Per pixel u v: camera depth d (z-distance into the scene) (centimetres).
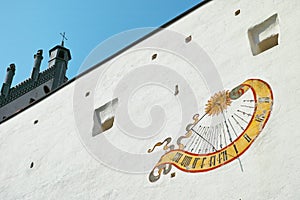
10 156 1373
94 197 1070
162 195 950
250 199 827
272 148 870
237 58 1073
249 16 1128
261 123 923
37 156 1303
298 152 836
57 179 1191
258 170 855
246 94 993
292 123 882
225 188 870
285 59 991
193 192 906
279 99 936
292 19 1042
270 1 1116
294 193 793
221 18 1185
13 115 1497
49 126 1358
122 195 1020
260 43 1073
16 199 1233
